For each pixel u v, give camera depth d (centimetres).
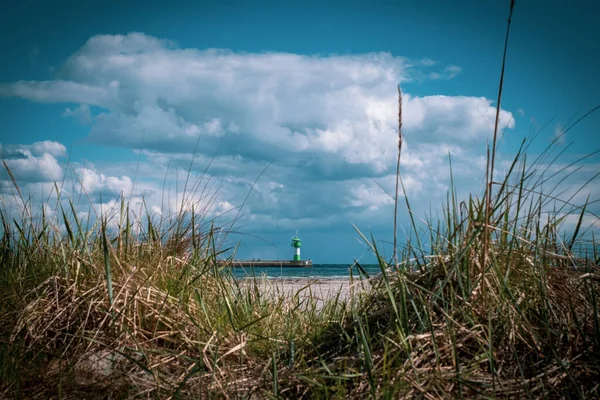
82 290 303
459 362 224
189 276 351
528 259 262
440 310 242
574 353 222
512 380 208
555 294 253
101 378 234
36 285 309
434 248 282
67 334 268
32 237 373
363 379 213
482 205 263
